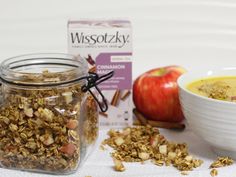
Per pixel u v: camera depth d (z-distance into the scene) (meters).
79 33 0.51
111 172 0.44
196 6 0.66
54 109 0.42
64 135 0.43
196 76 0.51
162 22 0.67
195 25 0.67
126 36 0.51
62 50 0.67
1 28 0.67
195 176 0.43
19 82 0.42
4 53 0.67
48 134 0.43
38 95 0.43
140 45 0.68
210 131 0.44
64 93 0.43
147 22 0.67
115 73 0.52
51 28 0.67
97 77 0.45
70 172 0.44
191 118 0.45
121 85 0.53
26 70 0.47
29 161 0.44
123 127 0.54
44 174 0.44
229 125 0.43
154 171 0.45
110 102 0.53
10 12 0.66
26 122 0.43
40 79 0.42
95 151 0.49
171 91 0.54
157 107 0.54
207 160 0.47
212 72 0.52
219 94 0.46
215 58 0.68
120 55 0.52
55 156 0.43
